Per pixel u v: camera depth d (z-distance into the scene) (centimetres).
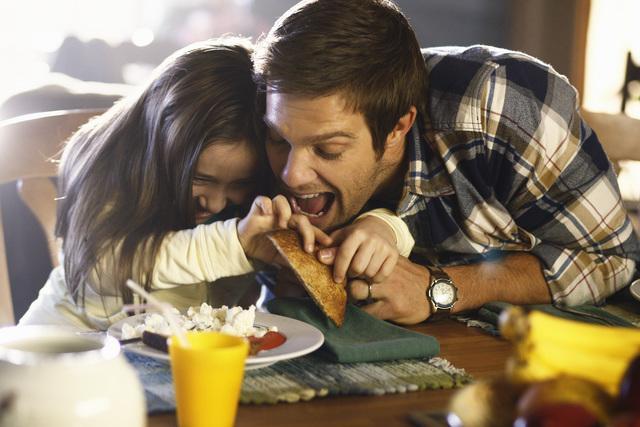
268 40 129
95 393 62
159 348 97
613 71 447
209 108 139
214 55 145
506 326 65
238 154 140
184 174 140
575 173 149
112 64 494
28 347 72
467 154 144
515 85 145
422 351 104
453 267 139
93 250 139
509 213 152
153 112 144
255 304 184
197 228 134
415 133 146
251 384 92
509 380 66
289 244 117
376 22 129
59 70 489
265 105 136
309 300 123
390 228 134
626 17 441
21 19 570
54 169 166
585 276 145
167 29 540
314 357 104
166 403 85
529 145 145
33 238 195
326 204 139
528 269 144
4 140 162
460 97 143
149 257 135
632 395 60
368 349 102
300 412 85
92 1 552
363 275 122
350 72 123
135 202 141
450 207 150
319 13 126
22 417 61
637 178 408
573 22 443
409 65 135
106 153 146
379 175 146
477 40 492
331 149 127
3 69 525
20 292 196
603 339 67
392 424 82
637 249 155
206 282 150
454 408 68
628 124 206
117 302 146
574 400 60
